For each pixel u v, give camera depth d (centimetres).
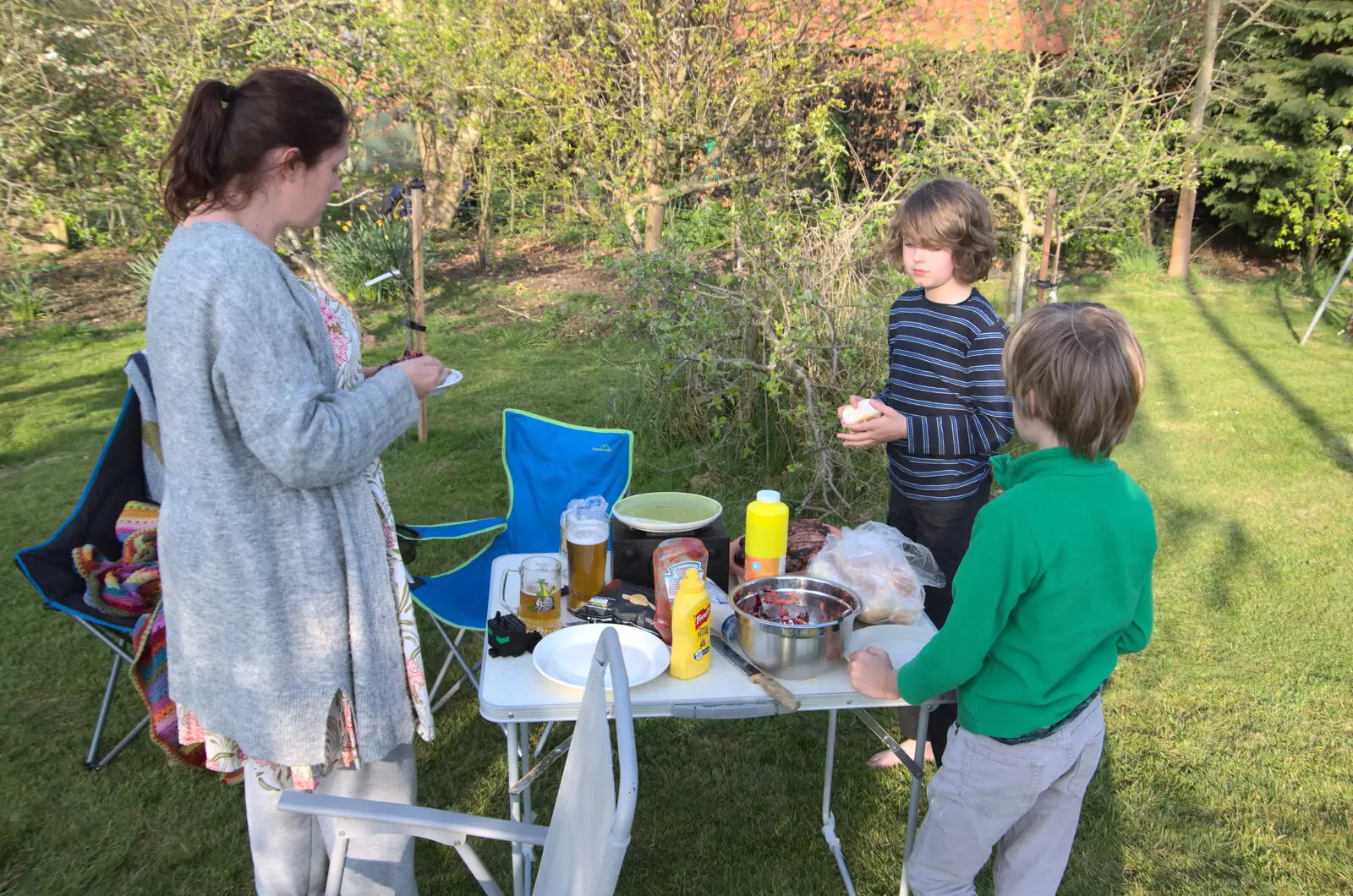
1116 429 148
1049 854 170
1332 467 516
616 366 691
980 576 150
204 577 147
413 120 862
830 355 473
